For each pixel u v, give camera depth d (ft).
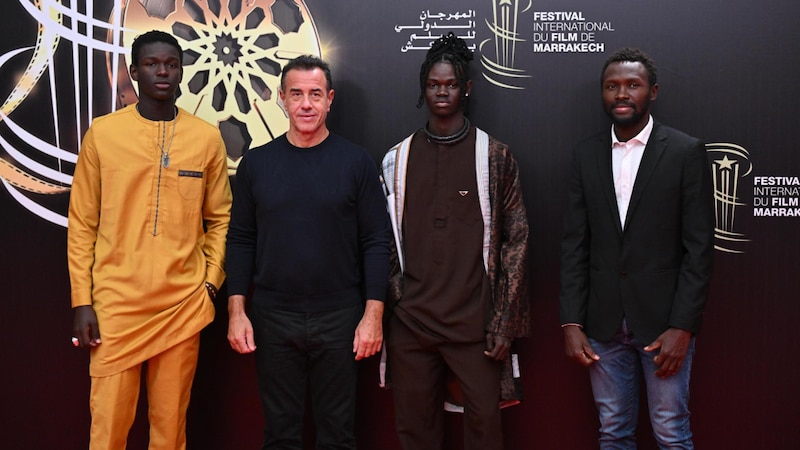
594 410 9.49
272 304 8.22
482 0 9.37
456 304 8.29
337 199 8.11
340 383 8.32
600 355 8.21
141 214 8.17
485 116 9.46
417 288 8.39
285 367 8.30
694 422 9.46
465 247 8.38
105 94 9.64
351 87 9.53
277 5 9.53
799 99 9.16
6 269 9.78
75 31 9.62
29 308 9.78
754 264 9.34
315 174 8.17
